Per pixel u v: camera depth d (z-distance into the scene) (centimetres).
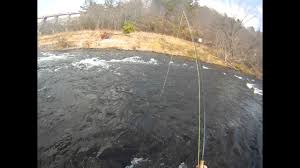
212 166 520
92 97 867
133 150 553
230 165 531
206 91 1058
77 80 1055
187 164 516
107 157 523
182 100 907
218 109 855
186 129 675
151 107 815
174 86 1080
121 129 649
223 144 614
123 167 493
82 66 1323
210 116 784
